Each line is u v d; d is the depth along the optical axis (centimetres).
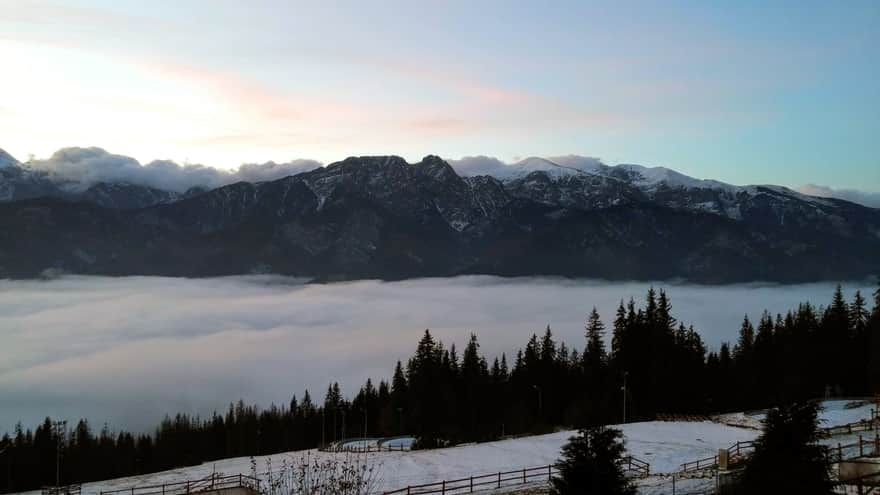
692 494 3791
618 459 2838
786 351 9475
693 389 9494
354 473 3744
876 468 3347
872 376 8800
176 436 13212
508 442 6869
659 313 10331
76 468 11375
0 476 10656
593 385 10119
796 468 2575
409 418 10606
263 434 13062
